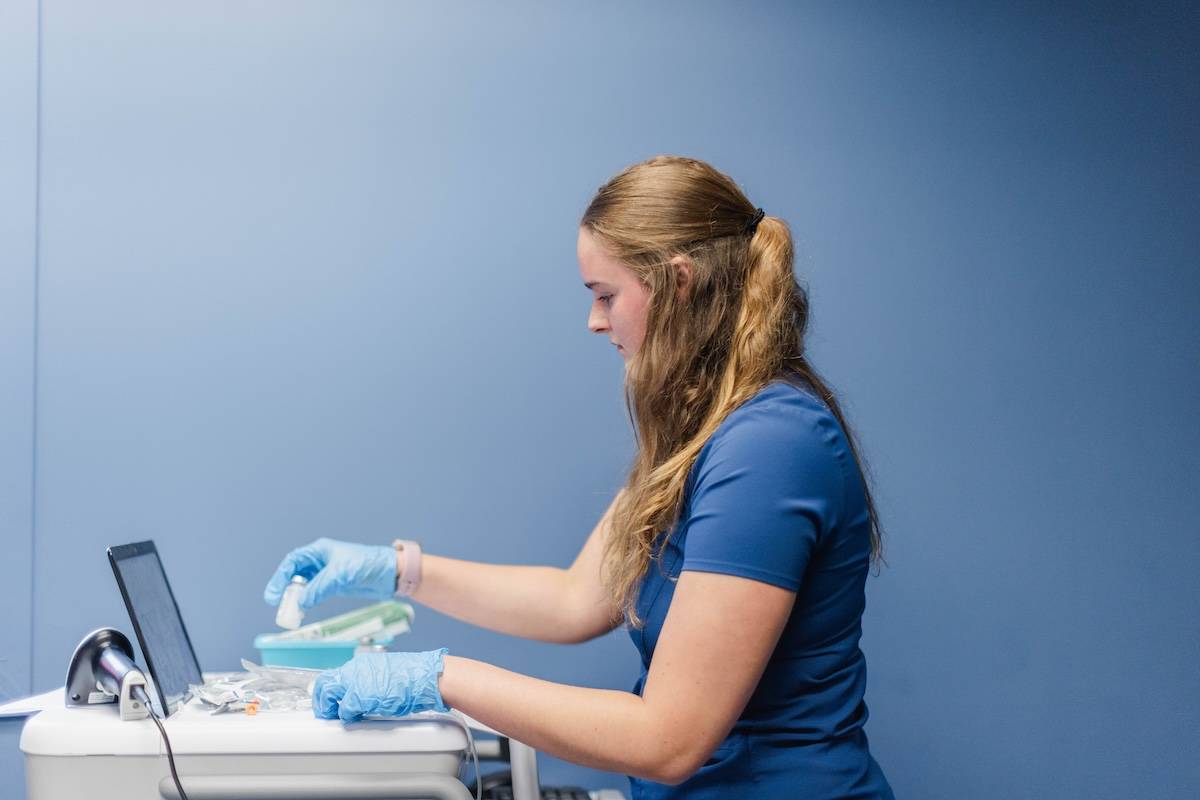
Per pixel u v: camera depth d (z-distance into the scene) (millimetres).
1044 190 1571
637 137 1495
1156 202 1591
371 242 1438
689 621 809
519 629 1229
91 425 1370
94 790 883
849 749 894
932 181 1551
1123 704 1521
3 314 1354
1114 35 1595
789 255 964
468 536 1436
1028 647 1514
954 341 1539
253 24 1429
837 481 868
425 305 1445
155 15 1410
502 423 1450
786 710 881
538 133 1476
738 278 934
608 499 1458
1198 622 1543
